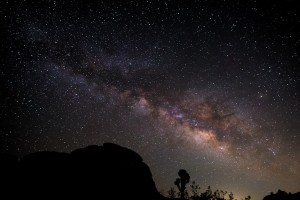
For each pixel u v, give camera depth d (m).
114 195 8.88
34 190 7.83
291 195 19.50
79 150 10.34
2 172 8.13
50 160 9.15
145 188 10.30
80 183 8.64
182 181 17.80
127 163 10.69
